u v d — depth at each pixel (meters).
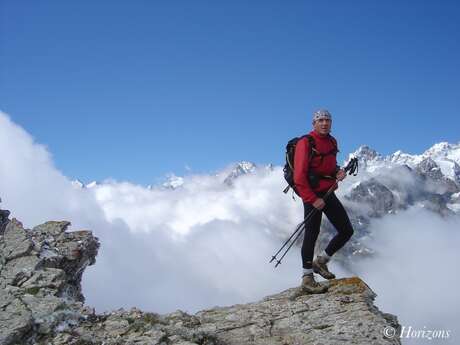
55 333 4.12
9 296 4.62
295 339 4.33
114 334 4.31
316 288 5.31
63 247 6.40
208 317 5.05
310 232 5.27
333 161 5.17
